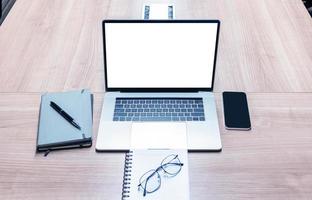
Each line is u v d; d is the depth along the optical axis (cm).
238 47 125
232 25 137
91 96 103
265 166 85
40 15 143
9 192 79
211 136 91
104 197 78
